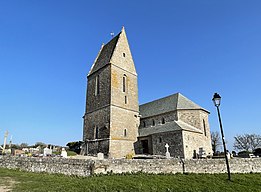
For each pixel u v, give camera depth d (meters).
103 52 44.34
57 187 13.41
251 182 16.20
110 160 17.83
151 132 36.25
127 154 33.12
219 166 19.03
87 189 13.01
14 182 14.95
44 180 15.61
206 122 37.84
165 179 16.09
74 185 13.83
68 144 54.59
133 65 43.56
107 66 39.06
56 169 18.94
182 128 30.94
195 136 32.91
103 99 37.66
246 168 19.67
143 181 15.12
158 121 39.16
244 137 65.19
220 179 16.55
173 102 39.84
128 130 37.44
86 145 38.34
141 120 42.00
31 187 13.47
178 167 18.72
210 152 36.03
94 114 38.78
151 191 13.23
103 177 16.03
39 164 20.11
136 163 18.27
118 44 41.41
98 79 40.97
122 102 38.09
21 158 21.78
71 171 18.03
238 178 16.95
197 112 36.06
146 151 37.00
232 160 19.56
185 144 30.31
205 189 14.20
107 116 35.53
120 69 39.91
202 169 18.77
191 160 19.03
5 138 40.00
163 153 32.31
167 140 32.41
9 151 41.16
